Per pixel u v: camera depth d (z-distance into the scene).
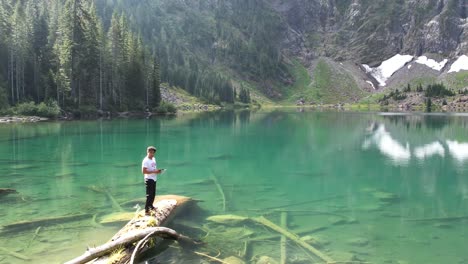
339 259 13.05
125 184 23.94
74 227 15.57
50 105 88.75
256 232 15.34
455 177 27.81
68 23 96.06
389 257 13.33
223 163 33.25
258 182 25.59
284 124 83.06
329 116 123.12
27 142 45.72
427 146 45.62
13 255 12.82
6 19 93.25
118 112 108.06
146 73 123.62
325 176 27.98
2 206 18.73
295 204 20.11
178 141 49.12
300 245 14.04
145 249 12.92
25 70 94.00
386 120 99.12
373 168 31.33
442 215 18.50
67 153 37.59
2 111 81.62
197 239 14.38
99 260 11.45
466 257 13.41
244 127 73.62
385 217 18.03
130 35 125.38
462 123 85.75
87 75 98.56
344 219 17.66
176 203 17.23
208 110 174.12
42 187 22.98
